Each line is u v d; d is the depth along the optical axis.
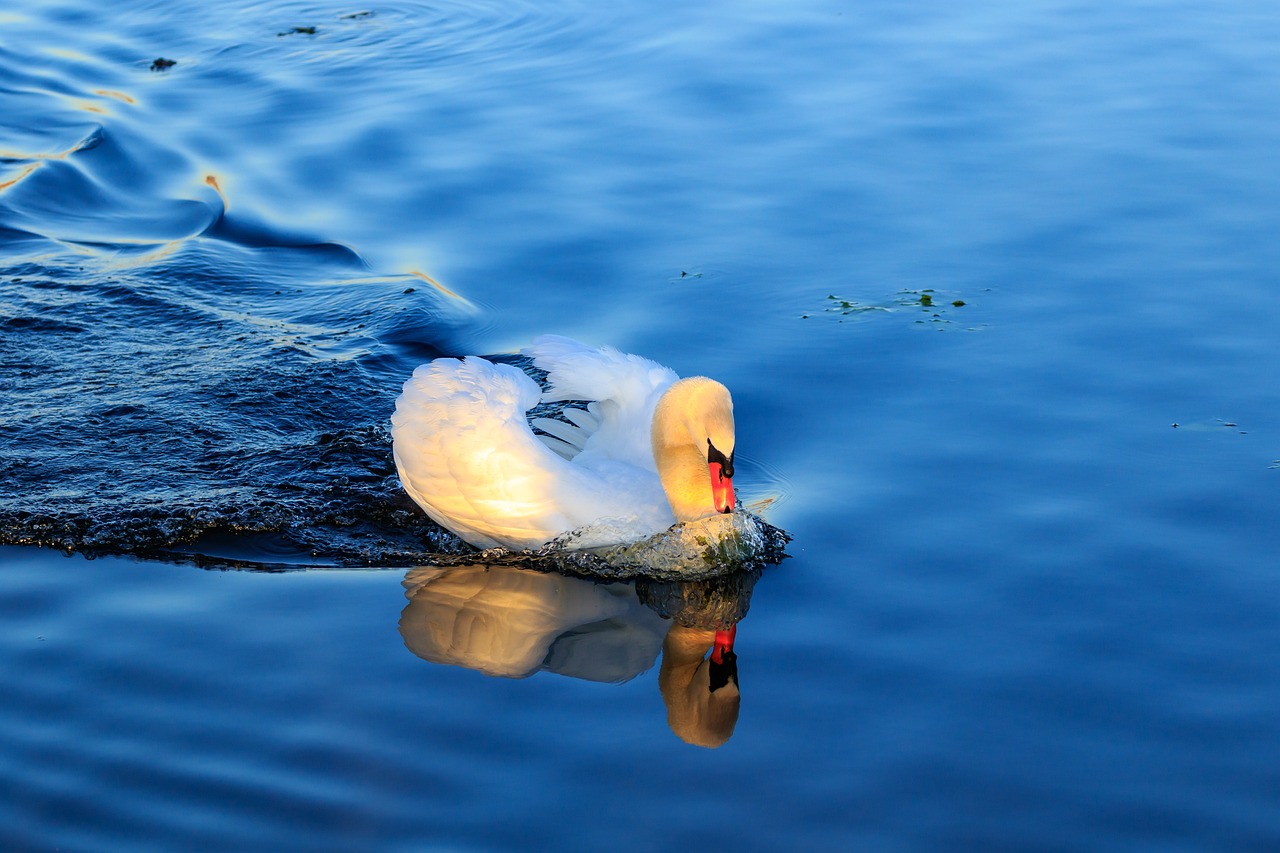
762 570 8.16
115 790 6.14
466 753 6.46
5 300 12.19
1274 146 14.04
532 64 17.36
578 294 11.87
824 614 7.64
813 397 10.06
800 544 8.35
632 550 8.39
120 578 8.11
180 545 8.58
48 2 20.56
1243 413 9.55
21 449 9.72
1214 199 12.98
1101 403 9.77
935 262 12.09
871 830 5.93
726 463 8.32
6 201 14.12
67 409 10.36
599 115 15.59
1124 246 12.18
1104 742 6.46
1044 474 8.91
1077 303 11.26
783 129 14.99
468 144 15.02
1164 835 5.86
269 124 15.86
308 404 10.55
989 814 6.02
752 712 6.79
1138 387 9.95
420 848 5.82
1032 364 10.36
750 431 9.68
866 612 7.63
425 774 6.30
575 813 6.05
